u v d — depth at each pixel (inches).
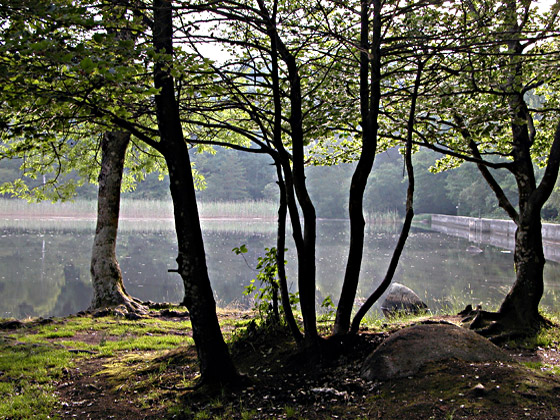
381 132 300.5
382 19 229.0
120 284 450.3
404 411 160.9
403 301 465.7
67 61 145.0
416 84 232.7
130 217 2055.9
